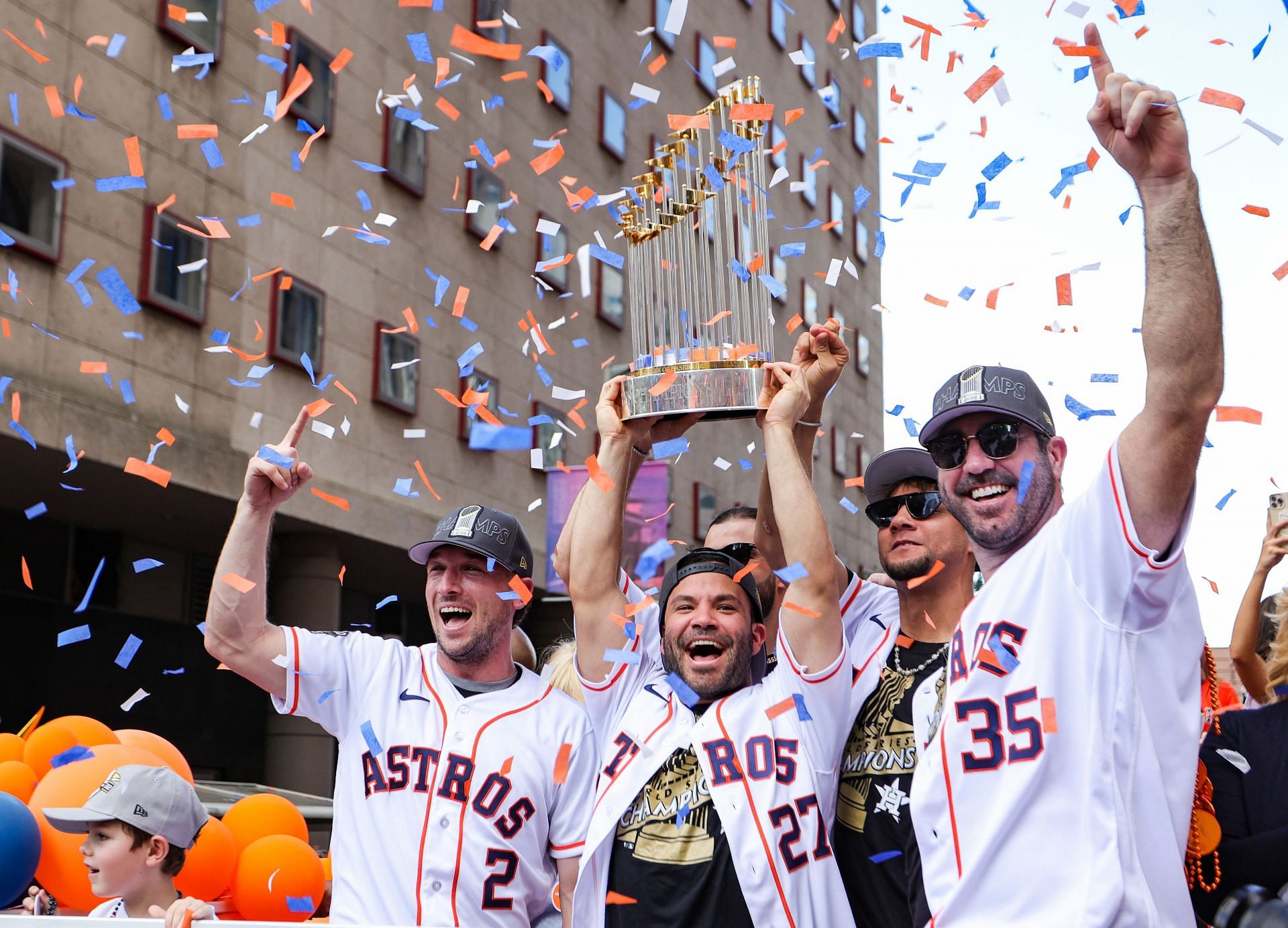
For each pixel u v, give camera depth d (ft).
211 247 35.37
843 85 76.02
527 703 9.93
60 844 11.77
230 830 14.73
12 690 36.29
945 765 6.83
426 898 9.17
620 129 55.47
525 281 48.80
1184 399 6.16
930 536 9.04
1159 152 6.31
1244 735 7.60
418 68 44.32
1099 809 6.30
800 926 8.17
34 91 30.55
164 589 41.88
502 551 9.98
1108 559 6.47
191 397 34.42
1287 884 7.04
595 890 8.77
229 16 36.58
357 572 46.19
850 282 73.51
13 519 36.83
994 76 7.37
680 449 8.87
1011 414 7.27
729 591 9.19
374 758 9.70
